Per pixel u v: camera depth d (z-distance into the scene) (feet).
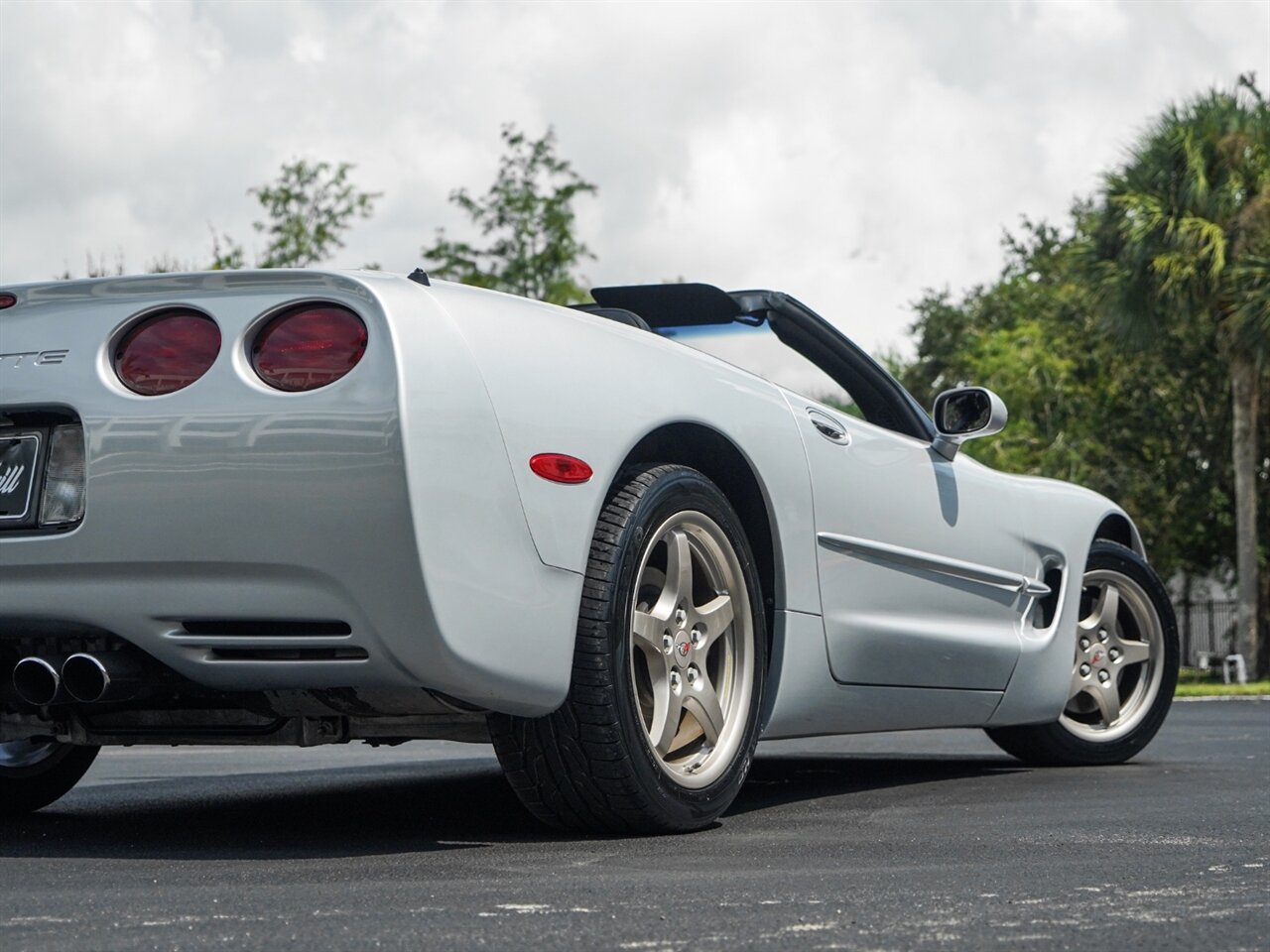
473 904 5.95
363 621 7.13
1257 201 53.83
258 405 7.23
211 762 15.40
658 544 8.51
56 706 8.30
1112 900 6.05
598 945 5.15
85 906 5.92
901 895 6.18
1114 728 13.66
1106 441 75.51
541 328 8.06
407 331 7.23
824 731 10.18
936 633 11.14
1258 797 10.27
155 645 7.42
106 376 7.54
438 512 7.11
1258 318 53.11
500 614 7.36
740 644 9.00
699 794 8.50
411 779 12.75
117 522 7.33
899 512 10.79
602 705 7.88
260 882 6.60
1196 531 71.97
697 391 8.91
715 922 5.57
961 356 95.40
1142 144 56.44
